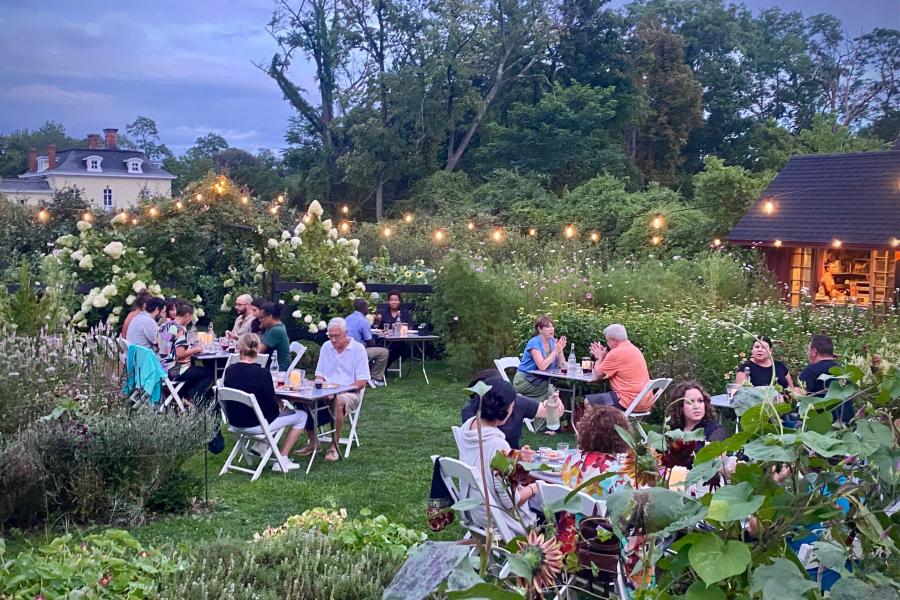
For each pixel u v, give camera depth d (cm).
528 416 679
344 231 1509
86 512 583
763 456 141
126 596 356
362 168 3859
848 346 1088
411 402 1116
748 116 5319
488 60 4288
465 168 4238
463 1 3956
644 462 154
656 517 140
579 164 3894
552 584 146
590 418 423
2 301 945
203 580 361
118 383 720
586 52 4272
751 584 138
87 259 1276
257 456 814
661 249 2183
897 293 1639
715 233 2138
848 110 5656
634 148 4444
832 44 5797
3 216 1844
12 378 635
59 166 6406
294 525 466
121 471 597
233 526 606
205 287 1465
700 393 541
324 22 4075
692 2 5403
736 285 1612
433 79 3922
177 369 952
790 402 166
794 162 2105
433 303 1324
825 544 146
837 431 153
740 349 991
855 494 149
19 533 549
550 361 966
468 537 177
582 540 174
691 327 1045
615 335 862
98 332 817
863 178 1925
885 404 162
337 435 822
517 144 3906
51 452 577
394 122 4034
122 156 6631
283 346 923
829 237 1762
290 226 1581
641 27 4597
